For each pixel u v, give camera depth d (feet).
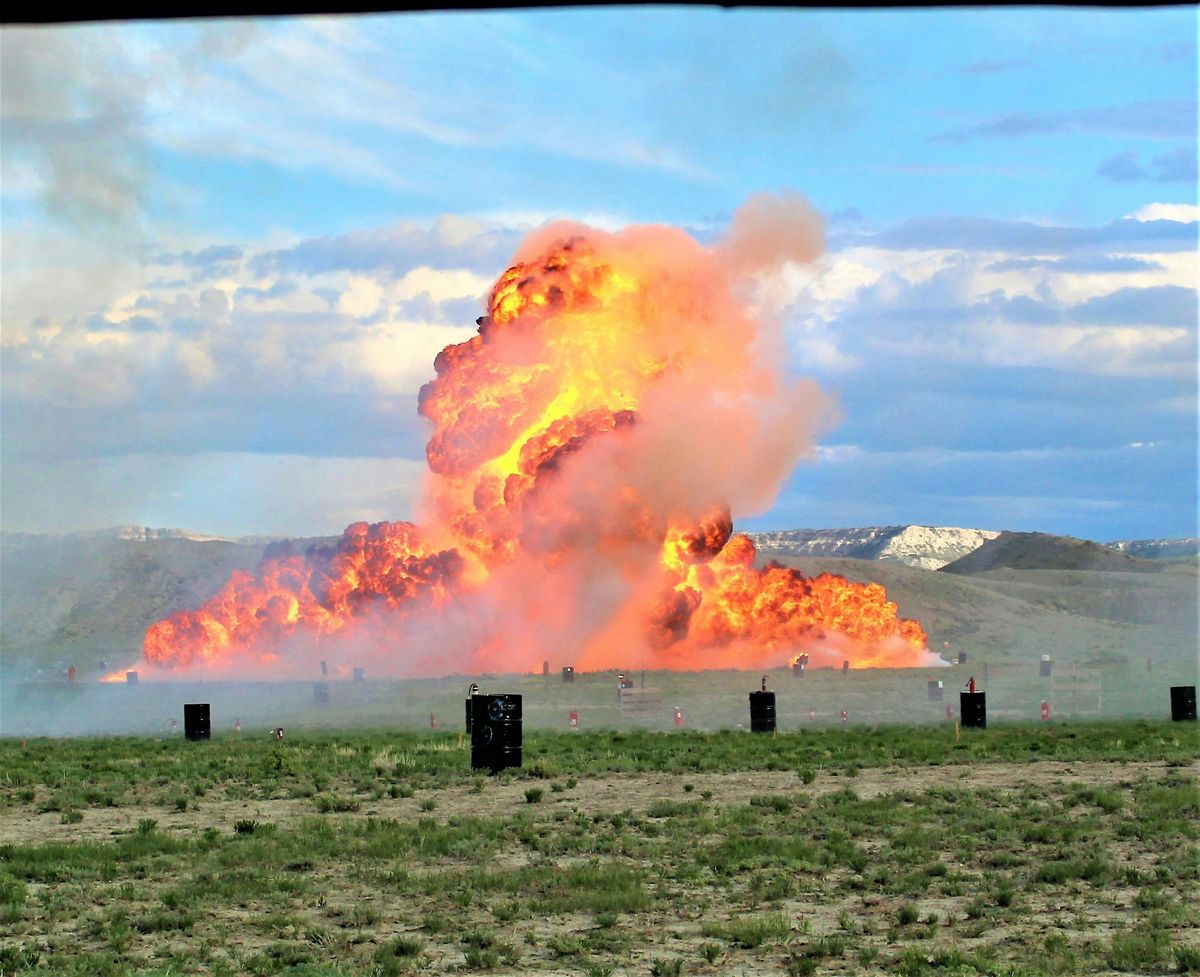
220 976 65.77
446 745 182.09
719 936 74.02
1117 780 136.77
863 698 289.74
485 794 134.82
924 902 82.58
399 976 66.49
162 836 107.65
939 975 64.49
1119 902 81.10
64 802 130.21
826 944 70.08
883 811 115.55
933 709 265.13
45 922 79.36
